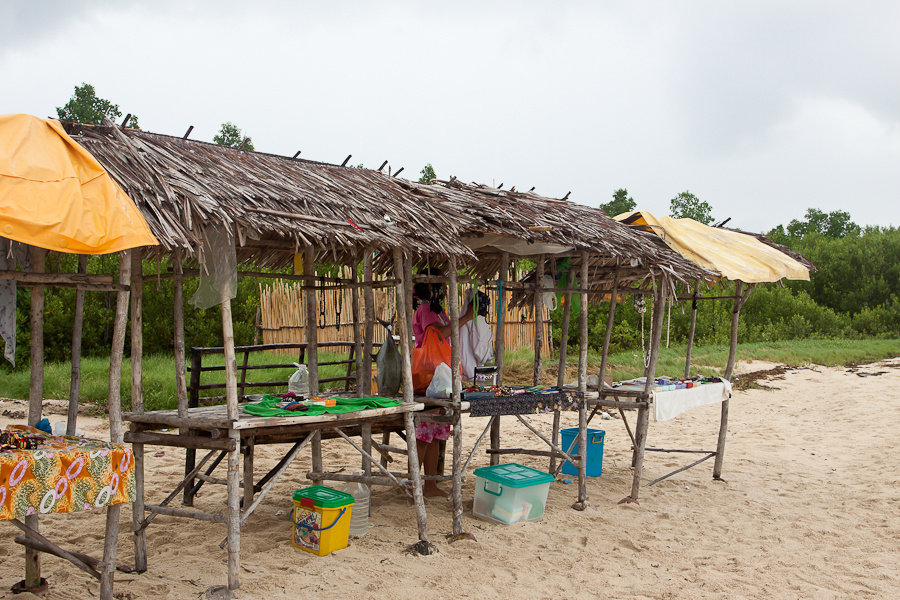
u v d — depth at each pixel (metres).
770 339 26.66
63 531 6.05
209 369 7.09
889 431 11.73
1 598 4.61
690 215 34.47
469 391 6.68
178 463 8.56
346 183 6.08
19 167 3.94
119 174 4.46
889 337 29.16
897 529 6.80
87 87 17.47
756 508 7.55
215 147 5.81
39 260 4.52
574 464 7.24
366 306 7.03
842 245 34.16
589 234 7.00
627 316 22.11
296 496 5.85
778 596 5.25
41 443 4.28
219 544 5.79
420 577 5.31
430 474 7.39
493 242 6.86
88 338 15.52
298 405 5.34
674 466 9.44
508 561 5.73
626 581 5.44
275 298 14.73
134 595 4.79
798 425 12.66
